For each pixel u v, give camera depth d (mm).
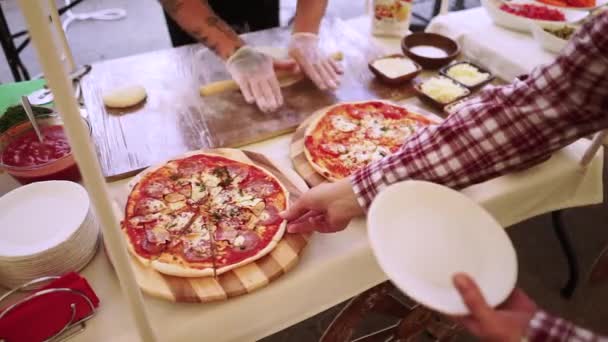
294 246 703
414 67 1142
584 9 1292
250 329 693
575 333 432
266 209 766
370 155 905
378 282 802
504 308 488
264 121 999
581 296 1531
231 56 1104
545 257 1660
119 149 908
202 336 651
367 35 1362
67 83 332
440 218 544
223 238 712
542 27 1230
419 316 954
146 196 783
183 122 987
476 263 505
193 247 696
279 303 690
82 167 367
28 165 811
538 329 436
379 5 1295
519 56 1164
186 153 878
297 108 1046
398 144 938
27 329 567
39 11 301
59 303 582
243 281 652
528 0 1367
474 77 1092
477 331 416
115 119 986
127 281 458
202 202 777
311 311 745
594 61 559
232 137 949
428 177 685
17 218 680
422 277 483
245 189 805
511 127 645
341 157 896
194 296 628
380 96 1095
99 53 2904
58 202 709
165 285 640
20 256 611
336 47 1278
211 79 1137
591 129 630
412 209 552
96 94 1062
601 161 936
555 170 883
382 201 543
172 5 1135
